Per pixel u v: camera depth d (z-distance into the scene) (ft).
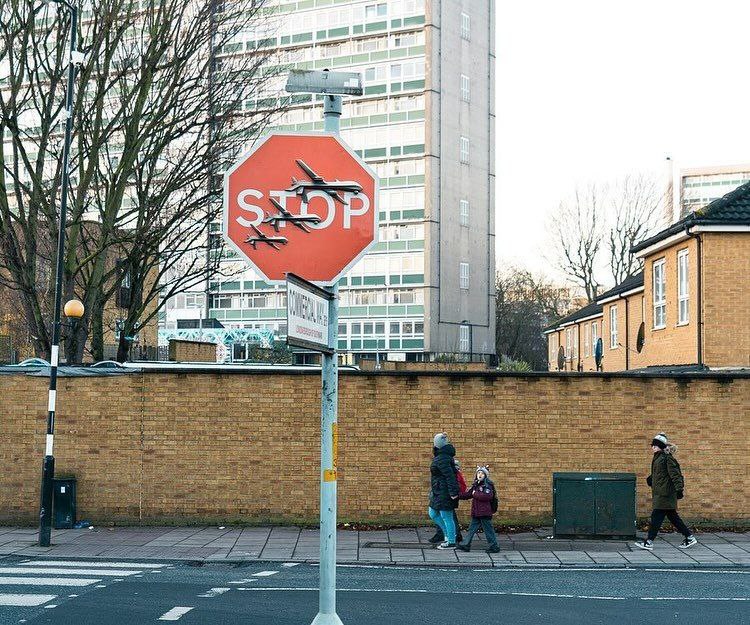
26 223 81.05
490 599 37.01
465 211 257.55
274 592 38.19
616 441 60.85
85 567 45.50
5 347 133.18
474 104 261.03
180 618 32.78
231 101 83.92
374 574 43.91
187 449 61.41
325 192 24.29
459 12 255.91
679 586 40.55
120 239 78.69
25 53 75.51
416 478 60.90
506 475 60.85
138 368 63.67
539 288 279.90
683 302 90.79
